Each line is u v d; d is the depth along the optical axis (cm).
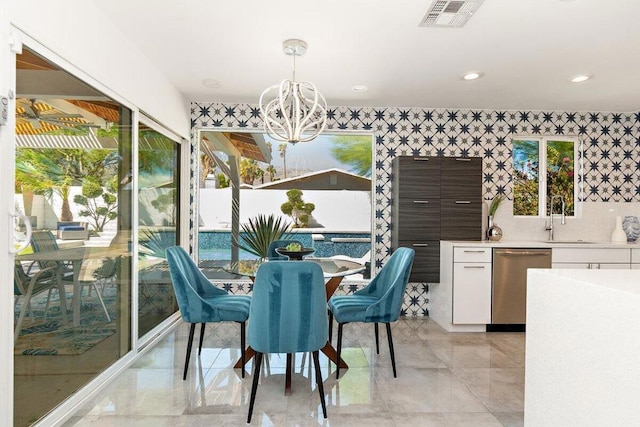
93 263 231
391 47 270
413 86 352
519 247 366
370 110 424
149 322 326
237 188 433
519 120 427
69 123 205
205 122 418
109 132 247
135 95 275
